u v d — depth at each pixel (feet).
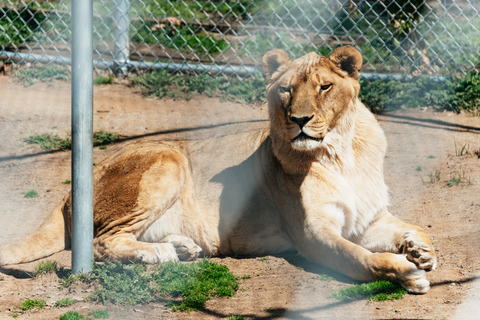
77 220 21.65
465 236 25.00
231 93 49.44
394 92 47.60
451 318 17.54
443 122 43.39
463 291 19.65
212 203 26.76
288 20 73.05
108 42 64.44
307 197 23.84
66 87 52.11
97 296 20.38
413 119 44.37
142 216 25.93
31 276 22.43
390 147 39.40
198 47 66.13
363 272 21.17
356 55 23.73
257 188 26.18
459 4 69.97
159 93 50.14
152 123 43.96
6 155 39.60
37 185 35.01
